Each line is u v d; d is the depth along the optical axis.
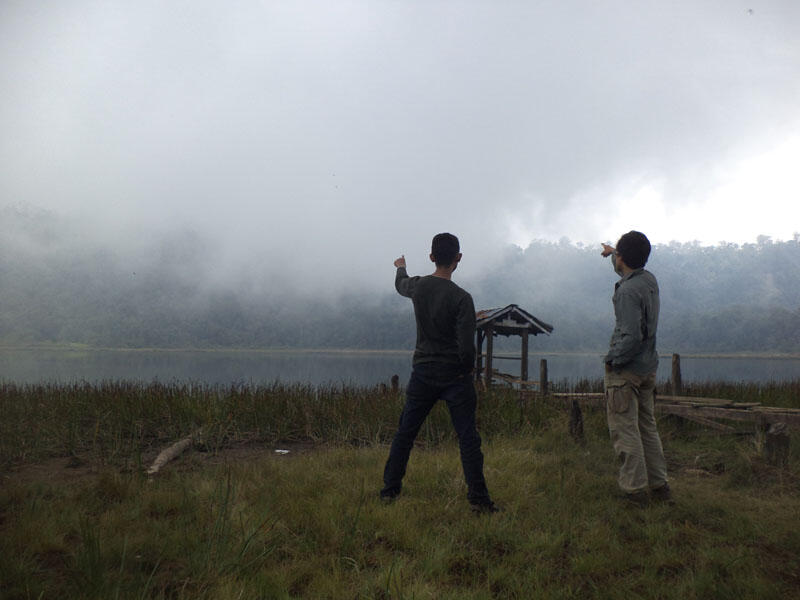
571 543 2.74
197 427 6.27
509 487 3.57
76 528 2.74
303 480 3.74
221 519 2.77
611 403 3.49
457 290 3.23
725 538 2.81
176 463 4.73
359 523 2.86
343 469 4.16
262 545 2.52
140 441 5.72
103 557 2.34
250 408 7.01
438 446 5.53
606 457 4.77
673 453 5.09
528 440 5.50
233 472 3.93
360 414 6.74
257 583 2.18
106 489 3.44
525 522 2.96
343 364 82.25
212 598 2.05
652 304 3.45
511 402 7.12
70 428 5.66
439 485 3.67
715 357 159.25
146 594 2.08
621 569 2.46
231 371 49.12
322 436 6.23
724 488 3.91
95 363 70.75
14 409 6.93
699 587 2.23
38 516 2.85
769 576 2.39
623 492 3.56
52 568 2.34
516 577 2.32
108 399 7.55
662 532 2.87
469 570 2.46
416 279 3.45
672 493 3.62
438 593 2.16
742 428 5.55
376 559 2.52
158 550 2.52
